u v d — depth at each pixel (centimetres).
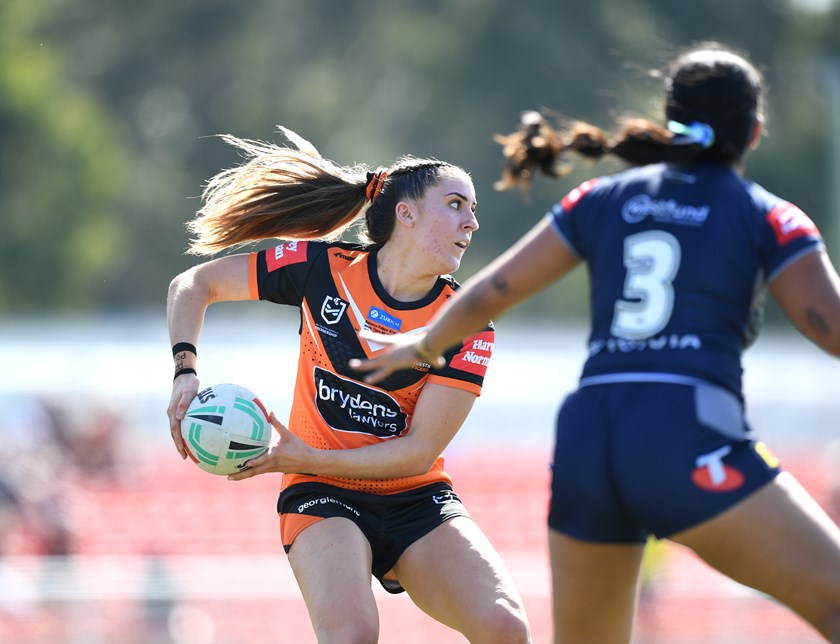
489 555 1545
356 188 1722
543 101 14788
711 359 1303
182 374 1617
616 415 1320
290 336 7925
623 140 1466
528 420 7100
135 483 5947
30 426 5550
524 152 1580
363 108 15550
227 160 15488
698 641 3556
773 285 1316
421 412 1599
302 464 1555
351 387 1622
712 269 1316
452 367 1602
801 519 1260
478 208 13900
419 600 1575
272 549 5478
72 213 12912
